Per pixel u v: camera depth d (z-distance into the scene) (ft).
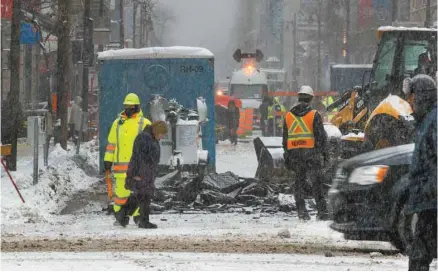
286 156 106.01
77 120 241.55
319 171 104.99
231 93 380.78
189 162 143.84
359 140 126.62
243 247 78.28
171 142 143.54
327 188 119.44
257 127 375.66
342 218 73.51
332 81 269.03
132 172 96.73
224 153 240.53
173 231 93.76
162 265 66.44
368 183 71.97
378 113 107.45
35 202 121.29
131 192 98.94
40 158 184.55
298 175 105.70
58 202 129.39
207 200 121.19
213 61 155.63
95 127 296.51
